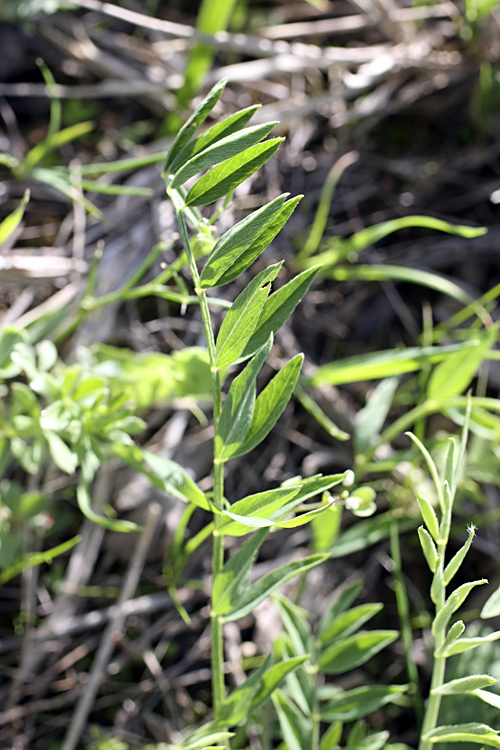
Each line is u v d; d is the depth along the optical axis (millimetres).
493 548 1060
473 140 1364
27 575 965
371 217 1290
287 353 1131
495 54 1371
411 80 1396
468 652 901
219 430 666
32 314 1089
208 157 640
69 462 821
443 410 1017
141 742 934
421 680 986
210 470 1072
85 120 1309
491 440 1053
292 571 720
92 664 973
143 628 995
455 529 1061
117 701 957
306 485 694
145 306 1138
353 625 829
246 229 632
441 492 685
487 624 970
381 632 814
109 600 1003
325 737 796
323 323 1195
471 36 1360
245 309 638
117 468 1022
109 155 1268
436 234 1289
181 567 965
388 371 998
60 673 961
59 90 1292
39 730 934
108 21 1367
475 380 1186
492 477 1047
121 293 915
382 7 1402
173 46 1365
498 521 1081
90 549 1004
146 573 1017
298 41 1442
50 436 828
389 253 1270
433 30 1442
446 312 1235
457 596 656
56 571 1002
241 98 1354
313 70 1397
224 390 1077
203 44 1240
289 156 1279
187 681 971
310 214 1265
